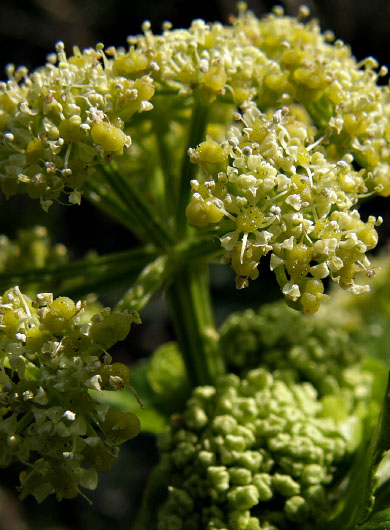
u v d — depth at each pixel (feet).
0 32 1.52
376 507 0.59
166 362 0.72
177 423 0.63
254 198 0.56
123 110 0.59
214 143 0.57
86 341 0.56
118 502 1.25
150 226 0.64
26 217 1.44
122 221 0.66
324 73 0.60
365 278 0.82
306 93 0.60
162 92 0.60
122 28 1.55
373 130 0.60
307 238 0.56
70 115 0.58
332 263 0.56
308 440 0.61
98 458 0.56
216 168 0.57
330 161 0.60
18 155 0.59
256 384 0.63
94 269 0.65
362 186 0.58
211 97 0.60
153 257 0.65
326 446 0.61
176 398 0.71
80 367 0.56
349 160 0.58
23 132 0.59
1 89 0.61
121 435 0.56
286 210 0.56
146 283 0.62
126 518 1.24
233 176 0.56
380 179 0.60
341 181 0.57
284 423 0.61
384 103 0.62
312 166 0.57
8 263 0.71
